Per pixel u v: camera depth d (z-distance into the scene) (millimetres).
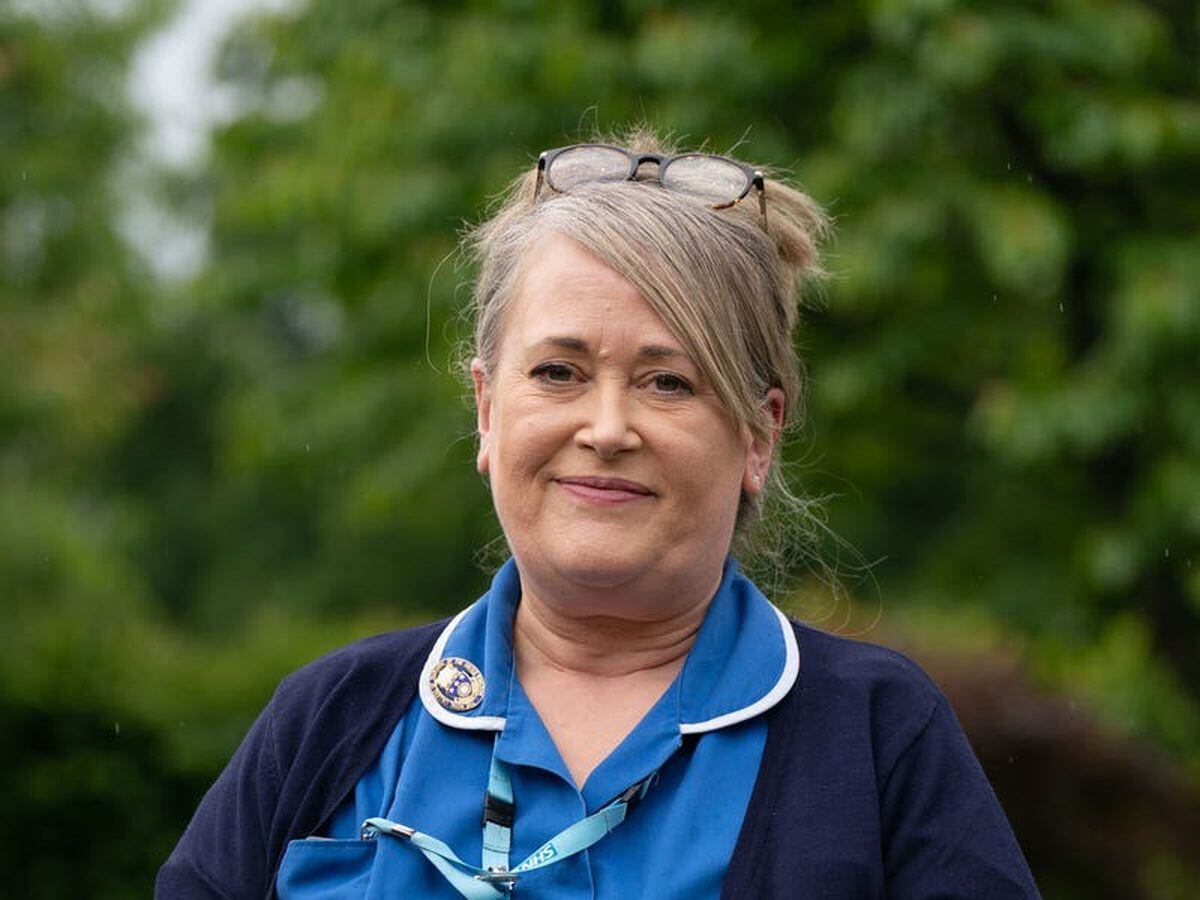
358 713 2287
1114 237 8648
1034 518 11016
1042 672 7320
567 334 2191
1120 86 8453
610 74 8945
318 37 10383
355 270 10359
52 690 6770
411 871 2150
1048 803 6297
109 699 6848
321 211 9992
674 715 2205
